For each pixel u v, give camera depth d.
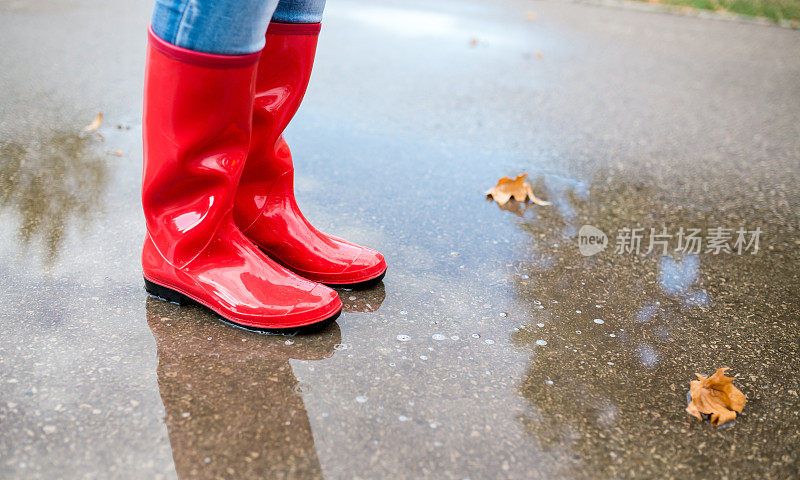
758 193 2.77
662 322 1.73
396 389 1.35
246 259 1.52
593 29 6.29
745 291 1.94
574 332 1.64
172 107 1.32
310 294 1.50
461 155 2.91
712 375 1.51
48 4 5.00
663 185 2.77
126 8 5.17
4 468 1.08
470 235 2.15
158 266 1.55
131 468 1.10
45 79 3.34
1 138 2.56
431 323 1.61
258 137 1.56
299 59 1.51
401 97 3.70
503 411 1.32
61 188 2.19
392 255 1.95
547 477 1.16
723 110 4.00
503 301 1.75
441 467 1.16
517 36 5.67
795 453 1.28
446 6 6.70
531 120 3.52
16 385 1.27
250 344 1.45
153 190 1.45
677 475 1.20
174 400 1.26
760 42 6.25
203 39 1.24
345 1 6.43
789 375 1.54
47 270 1.69
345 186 2.44
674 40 6.08
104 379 1.30
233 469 1.11
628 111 3.84
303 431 1.21
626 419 1.33
